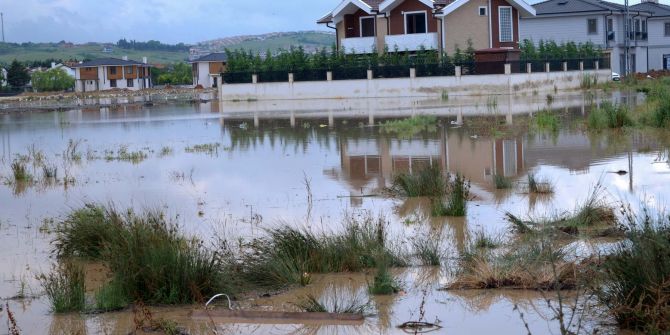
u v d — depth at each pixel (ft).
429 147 67.05
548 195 43.24
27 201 48.60
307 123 97.45
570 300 25.23
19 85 347.15
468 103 121.80
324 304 26.45
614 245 30.30
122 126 107.45
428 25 164.96
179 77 395.96
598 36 206.69
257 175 55.83
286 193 47.88
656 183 44.47
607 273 24.22
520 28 212.64
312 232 34.68
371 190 47.70
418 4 165.17
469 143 68.18
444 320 24.41
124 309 26.89
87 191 51.55
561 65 158.51
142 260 27.63
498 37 165.27
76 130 103.96
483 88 144.87
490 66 144.87
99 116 134.00
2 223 41.81
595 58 168.96
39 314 26.58
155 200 47.03
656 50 229.25
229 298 26.99
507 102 119.96
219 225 38.96
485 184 47.78
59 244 34.37
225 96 165.89
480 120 88.38
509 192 44.83
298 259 30.07
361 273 30.19
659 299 21.57
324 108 126.52
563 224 34.99
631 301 22.88
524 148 63.16
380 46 169.48
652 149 58.08
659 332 21.34
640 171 48.78
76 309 26.86
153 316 25.94
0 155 75.77
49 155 74.02
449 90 146.92
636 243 24.12
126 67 358.64
